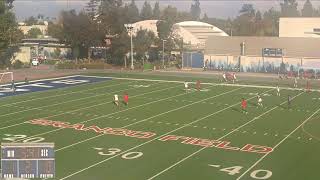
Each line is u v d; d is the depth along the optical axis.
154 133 32.94
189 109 42.31
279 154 27.88
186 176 23.78
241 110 42.06
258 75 75.69
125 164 25.73
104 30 92.50
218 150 28.66
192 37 113.88
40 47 107.75
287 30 86.94
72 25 93.62
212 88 56.84
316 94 52.72
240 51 82.50
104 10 100.44
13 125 35.22
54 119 37.53
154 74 73.19
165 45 96.19
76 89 55.09
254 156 27.41
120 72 76.31
